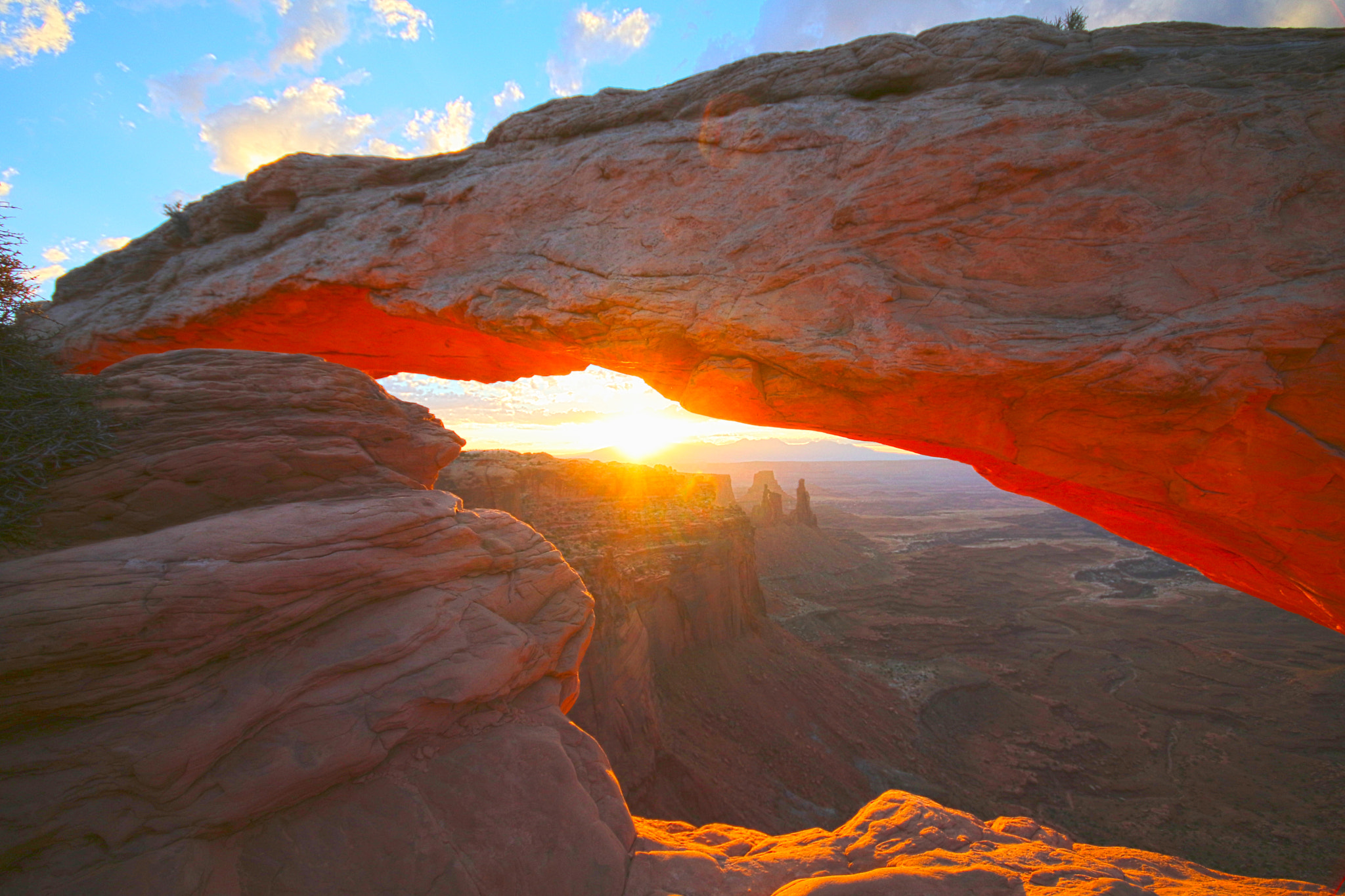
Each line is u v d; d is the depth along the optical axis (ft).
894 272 26.66
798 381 28.91
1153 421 23.88
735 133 31.30
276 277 40.34
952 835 21.34
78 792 12.80
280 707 15.65
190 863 13.12
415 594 20.22
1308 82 23.35
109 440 18.76
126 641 14.11
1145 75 25.57
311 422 22.59
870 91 30.07
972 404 26.48
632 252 32.07
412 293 37.58
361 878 14.78
